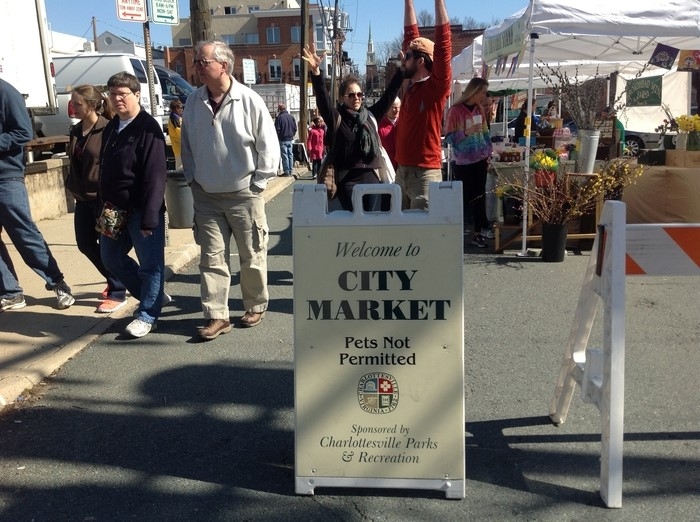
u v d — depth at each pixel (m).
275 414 3.80
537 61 10.91
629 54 10.43
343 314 2.85
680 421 3.64
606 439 2.86
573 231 7.81
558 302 5.84
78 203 5.41
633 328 5.14
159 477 3.16
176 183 9.03
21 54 8.81
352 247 2.82
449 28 5.52
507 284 6.46
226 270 5.04
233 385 4.20
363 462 2.92
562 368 3.50
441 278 2.79
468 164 7.88
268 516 2.84
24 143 5.16
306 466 2.95
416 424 2.87
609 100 11.07
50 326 5.18
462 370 2.82
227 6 62.78
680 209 7.95
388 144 7.16
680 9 6.71
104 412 3.84
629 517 2.79
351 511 2.86
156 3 7.95
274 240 9.05
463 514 2.82
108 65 16.81
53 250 7.79
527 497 2.94
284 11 56.41
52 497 3.00
